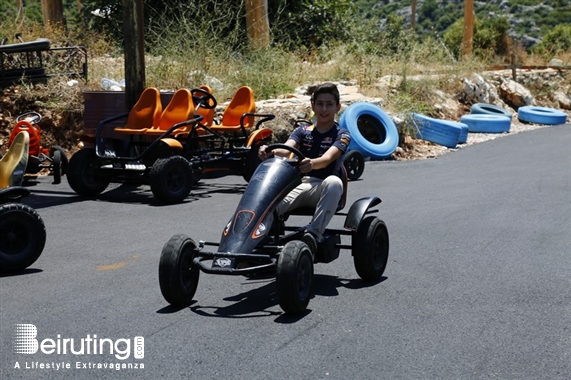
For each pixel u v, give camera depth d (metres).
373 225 6.27
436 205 9.92
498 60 29.81
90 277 6.66
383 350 4.81
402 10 69.50
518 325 5.28
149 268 6.93
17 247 6.91
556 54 30.53
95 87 15.44
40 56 15.45
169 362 4.66
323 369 4.52
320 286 6.27
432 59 23.69
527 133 19.38
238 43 20.83
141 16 12.54
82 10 22.94
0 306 5.88
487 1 72.69
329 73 19.92
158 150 10.93
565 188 11.02
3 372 4.58
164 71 16.66
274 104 15.35
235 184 12.23
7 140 13.90
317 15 24.89
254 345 4.90
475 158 14.92
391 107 17.03
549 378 4.39
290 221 8.89
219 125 12.35
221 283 6.36
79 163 11.03
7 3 32.56
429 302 5.81
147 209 10.07
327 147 6.15
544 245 7.66
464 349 4.83
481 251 7.45
